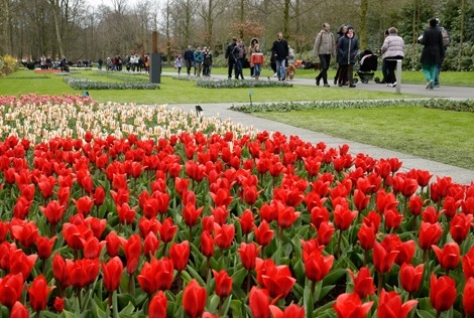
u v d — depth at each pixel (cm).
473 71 3466
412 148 830
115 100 1647
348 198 397
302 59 5394
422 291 261
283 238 310
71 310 229
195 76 3706
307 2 4225
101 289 247
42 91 2103
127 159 490
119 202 335
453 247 242
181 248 234
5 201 388
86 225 279
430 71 2198
